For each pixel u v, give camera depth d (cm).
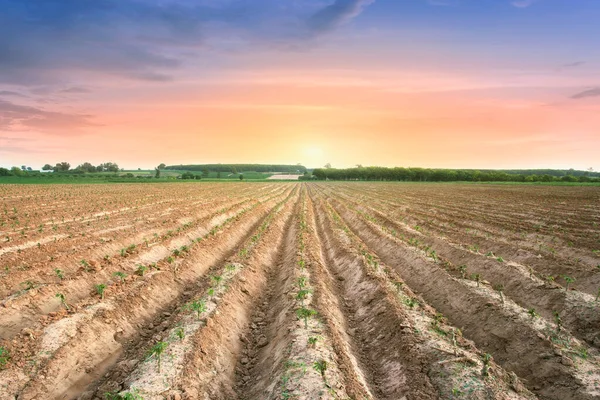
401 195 6078
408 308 1234
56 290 1305
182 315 1181
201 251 1973
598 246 1975
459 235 2427
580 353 965
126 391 809
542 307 1291
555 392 872
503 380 848
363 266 1683
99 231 2359
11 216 2886
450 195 5903
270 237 2455
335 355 945
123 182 9600
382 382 934
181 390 832
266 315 1388
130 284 1408
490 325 1158
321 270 1672
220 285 1433
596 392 818
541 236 2316
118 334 1138
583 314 1170
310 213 3906
